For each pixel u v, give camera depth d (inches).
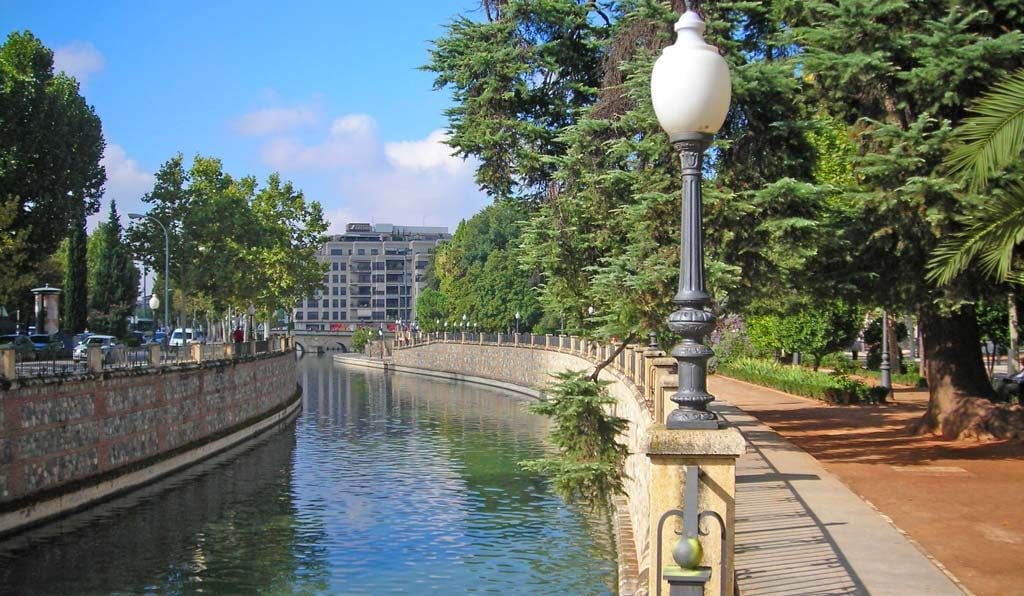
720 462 265.6
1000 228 462.6
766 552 458.3
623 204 866.1
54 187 2063.2
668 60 269.1
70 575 904.3
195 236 2332.7
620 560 844.0
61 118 2059.5
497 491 1344.7
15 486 1018.1
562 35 1053.2
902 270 855.7
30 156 1969.7
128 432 1332.4
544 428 2146.9
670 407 507.5
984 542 528.7
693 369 272.4
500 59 1006.4
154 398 1438.2
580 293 981.2
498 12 1070.4
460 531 1093.1
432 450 1777.8
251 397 2057.1
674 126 269.3
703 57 266.7
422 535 1074.7
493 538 1057.5
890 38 777.6
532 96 1053.2
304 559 968.9
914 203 738.8
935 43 743.1
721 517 263.0
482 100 1026.1
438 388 3617.1
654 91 272.7
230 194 2432.3
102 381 1239.5
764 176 823.7
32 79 1971.0
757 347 2160.4
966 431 970.1
